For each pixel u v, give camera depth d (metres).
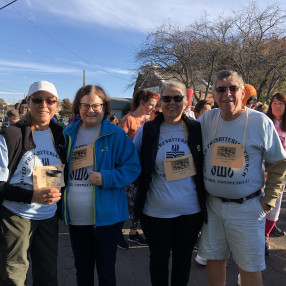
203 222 2.14
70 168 1.98
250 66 16.81
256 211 1.92
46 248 1.91
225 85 1.86
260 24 16.58
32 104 1.83
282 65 15.73
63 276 2.71
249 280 1.96
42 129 1.93
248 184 1.88
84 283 2.01
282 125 3.06
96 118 1.97
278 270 2.84
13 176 1.76
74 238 2.03
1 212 1.78
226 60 17.89
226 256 2.13
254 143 1.85
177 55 18.58
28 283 2.55
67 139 2.04
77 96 2.02
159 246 2.07
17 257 1.78
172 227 2.08
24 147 1.77
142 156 2.08
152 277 2.14
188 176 2.00
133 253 3.20
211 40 17.52
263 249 1.95
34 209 1.81
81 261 2.02
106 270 1.95
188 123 2.07
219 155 1.93
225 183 1.91
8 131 1.74
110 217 1.94
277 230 3.68
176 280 2.17
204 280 2.66
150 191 2.07
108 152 1.97
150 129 2.06
